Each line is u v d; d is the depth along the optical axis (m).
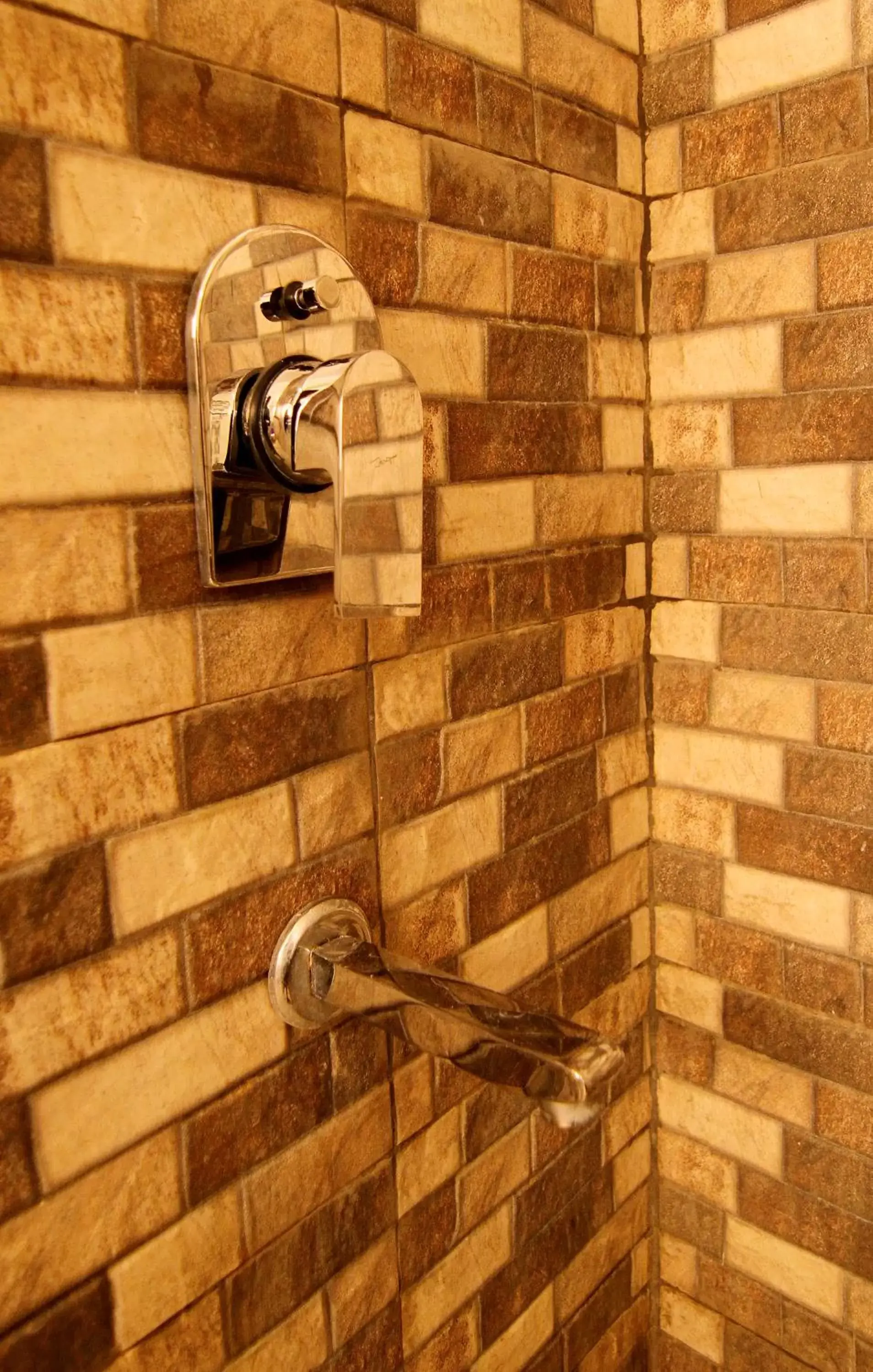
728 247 0.89
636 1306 1.09
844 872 0.91
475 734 0.81
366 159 0.67
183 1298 0.63
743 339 0.89
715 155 0.88
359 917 0.72
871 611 0.85
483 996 0.63
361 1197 0.75
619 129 0.89
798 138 0.83
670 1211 1.09
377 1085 0.75
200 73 0.57
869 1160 0.93
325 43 0.63
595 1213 1.02
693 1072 1.05
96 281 0.53
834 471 0.86
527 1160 0.92
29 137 0.49
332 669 0.69
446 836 0.80
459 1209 0.85
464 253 0.75
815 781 0.91
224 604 0.61
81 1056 0.56
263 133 0.60
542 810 0.90
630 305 0.93
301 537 0.63
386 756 0.74
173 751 0.59
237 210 0.59
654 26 0.90
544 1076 0.55
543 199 0.82
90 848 0.56
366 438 0.55
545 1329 0.97
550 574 0.87
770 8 0.83
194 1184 0.63
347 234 0.66
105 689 0.55
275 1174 0.68
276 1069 0.67
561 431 0.86
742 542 0.92
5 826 0.52
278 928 0.67
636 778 1.01
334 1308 0.74
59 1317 0.56
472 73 0.74
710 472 0.93
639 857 1.03
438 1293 0.84
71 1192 0.56
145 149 0.54
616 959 1.01
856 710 0.88
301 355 0.62
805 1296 0.99
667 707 1.00
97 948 0.56
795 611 0.90
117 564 0.55
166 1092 0.61
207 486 0.58
